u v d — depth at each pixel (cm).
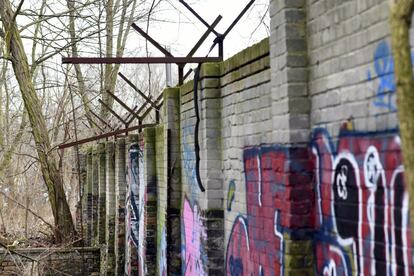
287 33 448
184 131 820
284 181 452
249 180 574
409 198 233
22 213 2398
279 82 462
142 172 1171
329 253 416
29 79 1577
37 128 1600
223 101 664
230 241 641
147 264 1048
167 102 861
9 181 2097
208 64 674
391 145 339
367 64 363
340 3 396
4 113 2428
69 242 1509
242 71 590
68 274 1391
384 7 345
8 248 1186
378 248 352
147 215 1051
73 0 1728
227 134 649
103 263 1502
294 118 444
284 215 454
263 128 534
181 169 852
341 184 397
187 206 807
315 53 434
